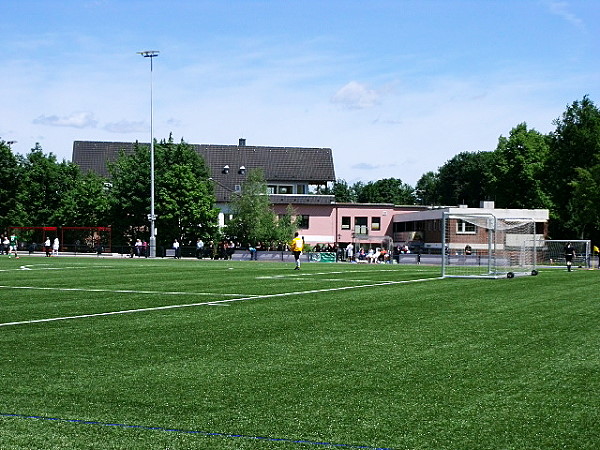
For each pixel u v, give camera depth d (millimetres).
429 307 16953
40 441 5988
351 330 12750
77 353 10227
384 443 5992
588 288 24062
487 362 9594
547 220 79562
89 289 22391
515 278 31391
